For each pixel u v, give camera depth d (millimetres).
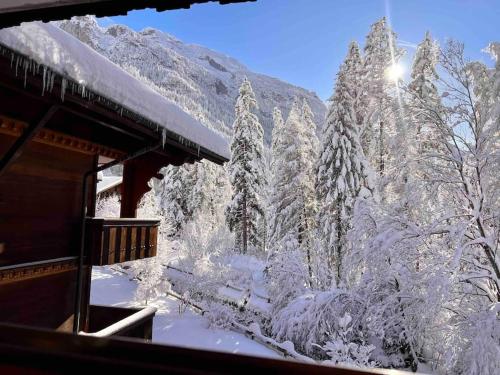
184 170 33219
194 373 842
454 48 10844
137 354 886
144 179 7539
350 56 24188
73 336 932
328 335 14195
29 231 5047
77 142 5871
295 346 14945
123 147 7023
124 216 7570
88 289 6562
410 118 11562
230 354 873
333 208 19609
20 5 1838
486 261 10625
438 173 10938
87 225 6000
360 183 18969
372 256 11164
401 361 12391
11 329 972
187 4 1781
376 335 12781
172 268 26000
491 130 10242
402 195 11586
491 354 8562
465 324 9375
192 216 32344
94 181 6418
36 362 908
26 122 4758
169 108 5156
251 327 15992
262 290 22953
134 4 1804
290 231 23000
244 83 32000
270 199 25938
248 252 30906
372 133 15273
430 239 10828
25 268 4895
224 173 35625
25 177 4992
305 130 26828
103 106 3799
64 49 3031
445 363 9445
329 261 19000
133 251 6703
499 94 10188
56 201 5547
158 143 5402
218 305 17359
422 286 10320
